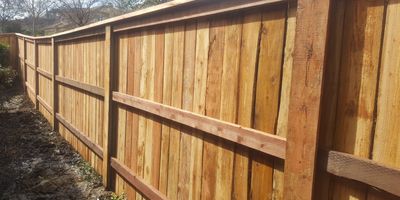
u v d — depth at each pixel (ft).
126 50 12.85
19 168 17.70
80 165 17.85
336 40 5.47
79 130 19.02
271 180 6.88
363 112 5.19
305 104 5.78
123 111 13.37
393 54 4.81
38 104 31.60
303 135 5.84
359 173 5.16
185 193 9.62
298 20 5.82
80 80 18.58
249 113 7.30
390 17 4.83
